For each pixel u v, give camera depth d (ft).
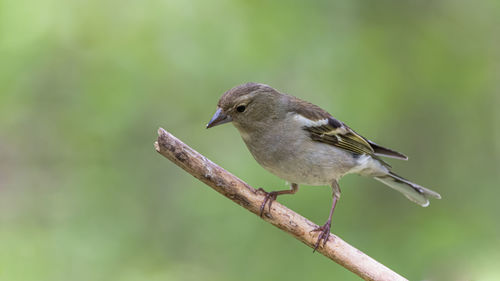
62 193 41.88
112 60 42.06
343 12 45.34
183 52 42.19
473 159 45.21
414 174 44.62
